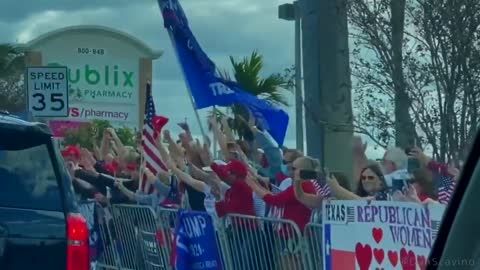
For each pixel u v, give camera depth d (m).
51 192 10.94
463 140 14.95
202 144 18.64
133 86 59.75
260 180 17.39
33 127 10.91
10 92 58.81
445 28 14.77
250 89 34.28
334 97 15.62
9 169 10.84
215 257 16.34
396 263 12.56
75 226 10.95
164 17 18.77
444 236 4.91
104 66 59.31
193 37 18.72
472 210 4.55
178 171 17.36
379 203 12.85
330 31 15.55
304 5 15.82
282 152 18.50
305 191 14.57
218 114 19.83
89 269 11.09
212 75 18.59
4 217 10.66
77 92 58.88
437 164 14.09
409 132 15.44
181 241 16.75
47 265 10.79
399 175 14.48
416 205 12.16
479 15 14.54
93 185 20.94
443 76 14.94
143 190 19.70
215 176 16.61
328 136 15.68
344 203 13.54
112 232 20.39
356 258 13.33
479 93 14.76
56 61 58.75
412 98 15.34
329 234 13.87
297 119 18.94
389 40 15.44
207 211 16.64
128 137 54.62
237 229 16.02
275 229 15.22
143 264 19.38
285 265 15.07
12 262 10.67
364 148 15.41
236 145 18.36
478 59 14.62
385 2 15.34
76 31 58.56
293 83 20.06
